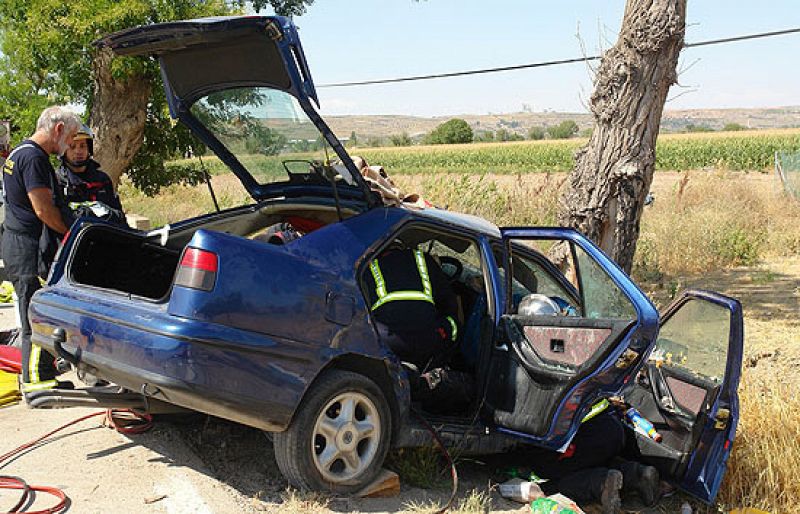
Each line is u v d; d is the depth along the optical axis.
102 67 11.78
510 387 4.46
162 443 4.56
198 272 3.65
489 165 64.06
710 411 4.77
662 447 4.99
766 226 16.91
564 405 4.23
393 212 4.44
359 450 4.21
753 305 10.66
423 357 4.56
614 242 8.30
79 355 3.99
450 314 4.77
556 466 4.82
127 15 11.34
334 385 3.97
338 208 4.42
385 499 4.23
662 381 5.16
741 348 4.73
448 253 5.34
